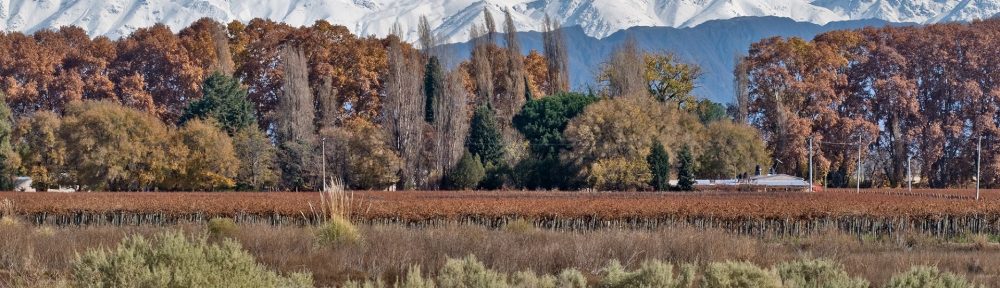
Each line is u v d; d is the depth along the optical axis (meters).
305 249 83.12
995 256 88.75
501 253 79.69
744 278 56.12
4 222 109.94
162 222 137.12
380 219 129.00
